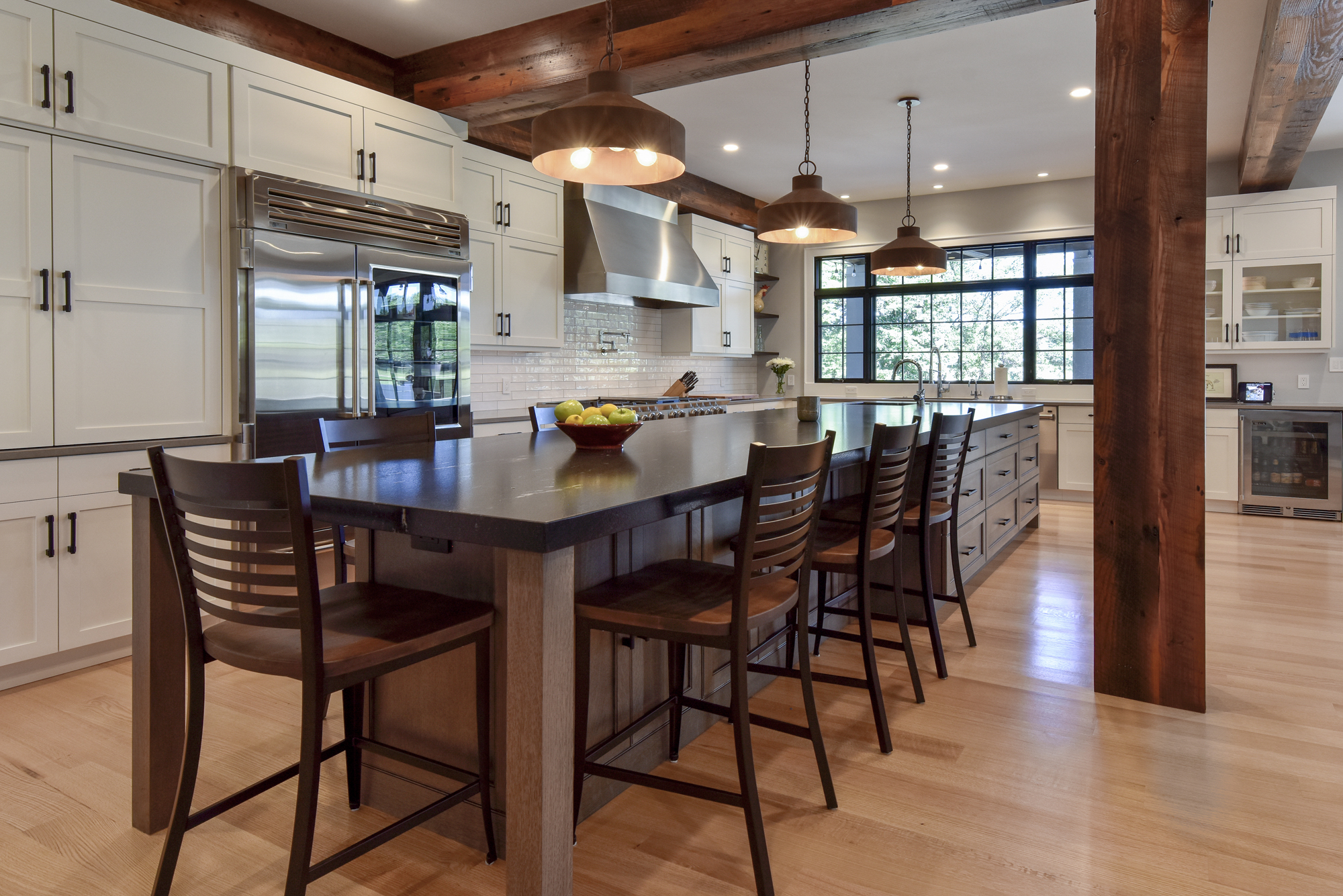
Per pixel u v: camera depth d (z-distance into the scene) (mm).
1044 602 3715
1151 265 2543
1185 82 2477
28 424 2740
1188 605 2518
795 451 1690
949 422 2803
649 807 1964
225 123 3250
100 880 1675
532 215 4969
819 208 3711
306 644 1353
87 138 2842
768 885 1571
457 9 3744
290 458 1320
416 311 4023
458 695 1822
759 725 2010
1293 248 5832
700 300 6227
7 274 2672
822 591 3006
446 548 1824
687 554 2309
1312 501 5707
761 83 4605
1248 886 1641
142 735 1844
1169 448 2527
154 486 1716
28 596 2740
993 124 5352
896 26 3197
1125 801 1975
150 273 3053
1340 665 2908
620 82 2352
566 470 1902
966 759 2201
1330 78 3836
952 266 7406
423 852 1783
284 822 1906
